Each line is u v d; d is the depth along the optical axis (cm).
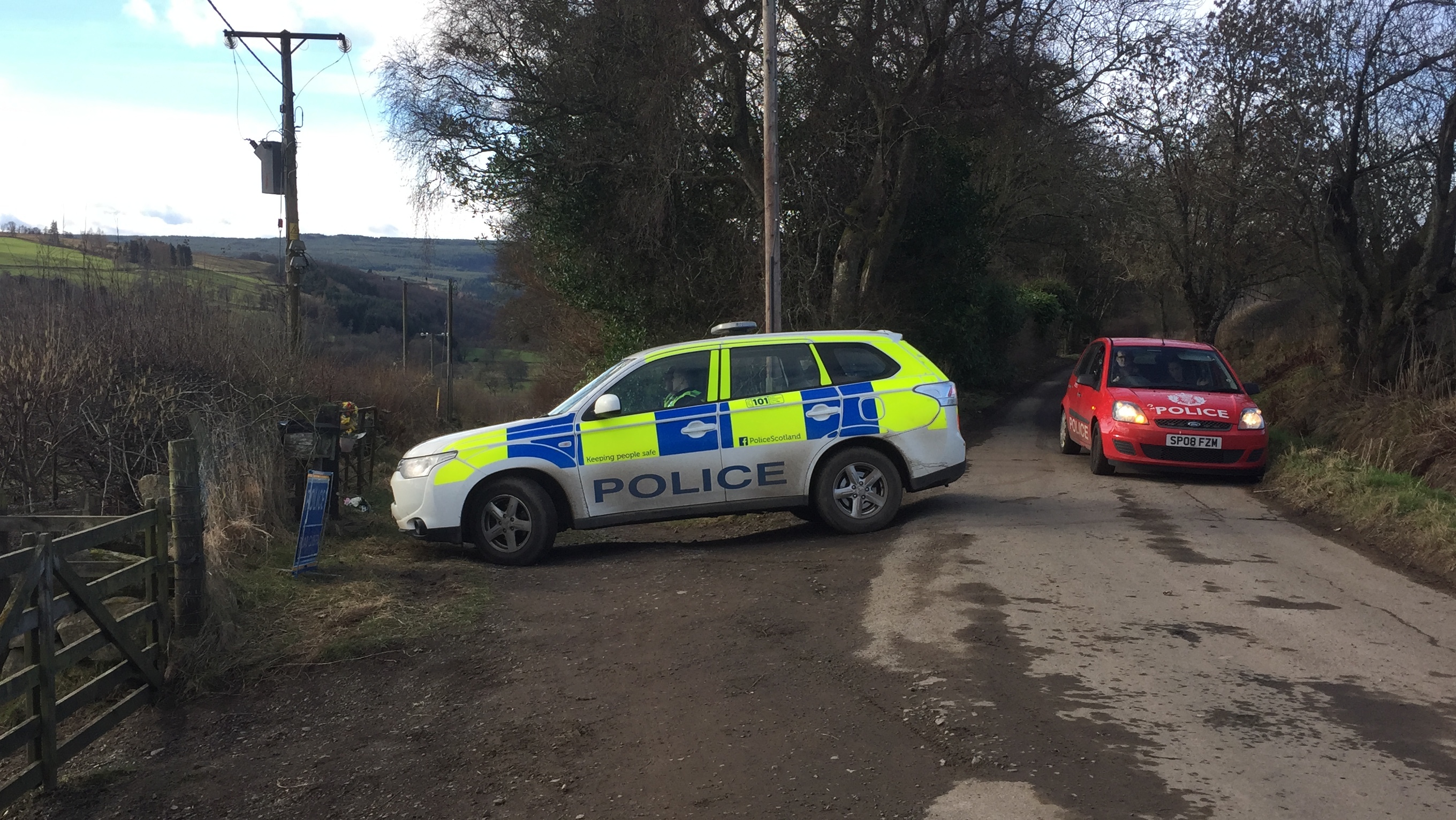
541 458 827
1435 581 708
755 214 1786
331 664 583
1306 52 1410
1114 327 5519
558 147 1784
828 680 516
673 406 853
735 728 459
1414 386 1237
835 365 888
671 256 1848
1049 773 395
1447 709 459
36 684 440
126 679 521
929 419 891
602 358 2311
